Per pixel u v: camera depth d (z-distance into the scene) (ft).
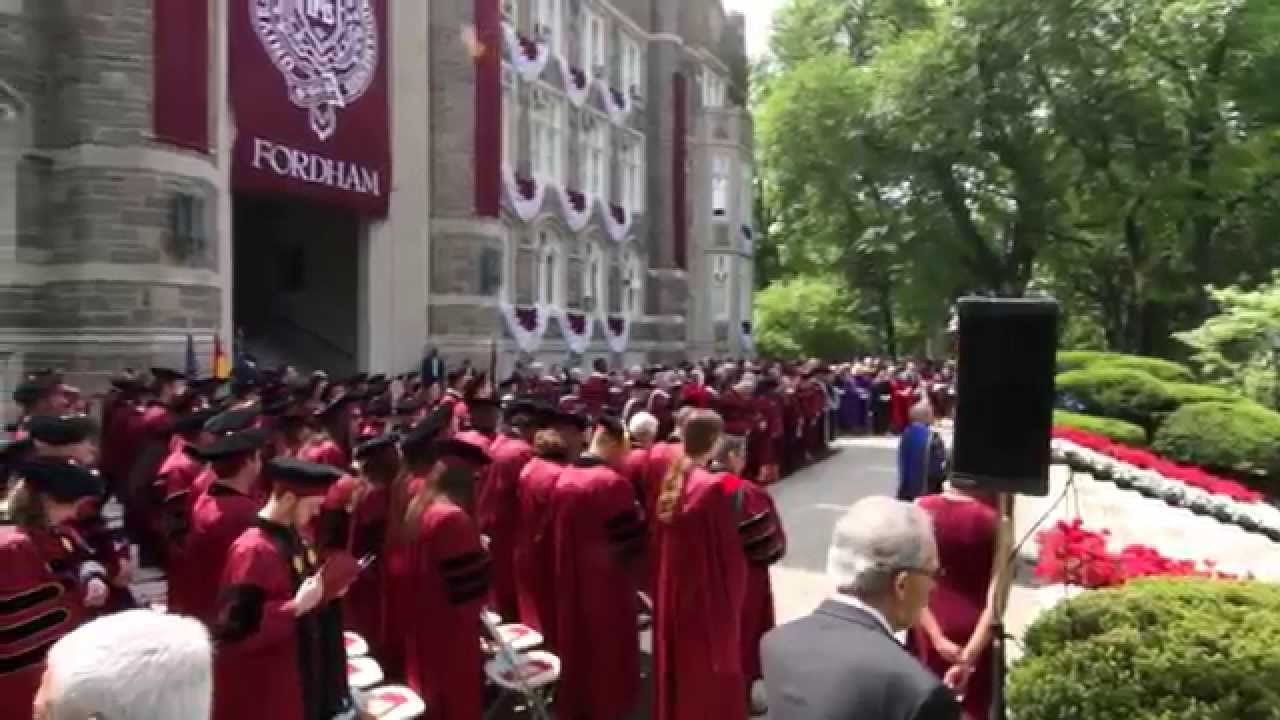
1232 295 73.20
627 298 133.90
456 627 21.62
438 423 23.94
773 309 194.08
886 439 101.76
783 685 10.32
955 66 132.36
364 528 25.12
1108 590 18.24
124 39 59.77
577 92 116.37
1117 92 123.03
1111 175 129.90
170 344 60.70
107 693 7.23
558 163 113.50
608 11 127.54
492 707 25.46
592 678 24.93
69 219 59.41
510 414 31.71
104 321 58.85
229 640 15.92
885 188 148.87
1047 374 16.65
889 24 162.71
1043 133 132.16
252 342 91.76
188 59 62.28
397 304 85.71
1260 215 129.59
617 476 25.20
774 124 153.79
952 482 17.21
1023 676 16.70
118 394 41.60
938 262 141.69
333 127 76.79
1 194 57.93
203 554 19.21
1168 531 37.17
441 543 21.56
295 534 17.88
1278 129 122.31
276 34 70.95
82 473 18.26
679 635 22.50
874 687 9.86
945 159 138.51
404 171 85.92
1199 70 123.24
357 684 21.09
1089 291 152.15
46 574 15.92
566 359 112.47
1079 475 41.04
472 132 90.07
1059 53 124.36
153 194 60.29
